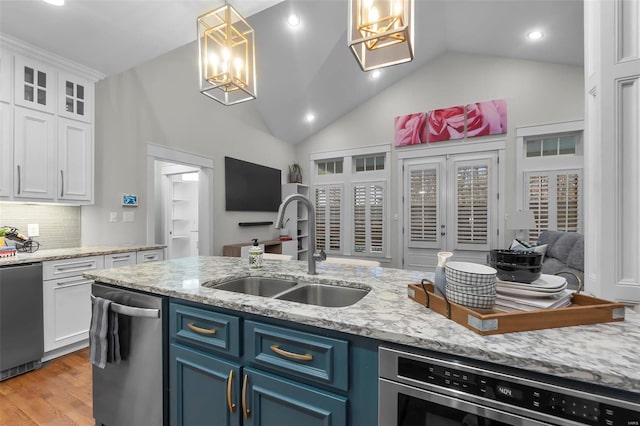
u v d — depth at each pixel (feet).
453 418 2.40
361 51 4.94
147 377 4.40
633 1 3.94
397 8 3.95
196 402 3.93
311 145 20.75
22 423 5.45
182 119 13.04
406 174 17.56
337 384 2.93
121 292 4.71
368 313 3.10
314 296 4.90
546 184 14.39
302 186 20.45
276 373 3.33
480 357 2.27
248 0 7.20
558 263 11.77
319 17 12.19
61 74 8.73
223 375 3.66
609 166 4.05
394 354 2.62
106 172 10.24
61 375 7.09
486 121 15.47
